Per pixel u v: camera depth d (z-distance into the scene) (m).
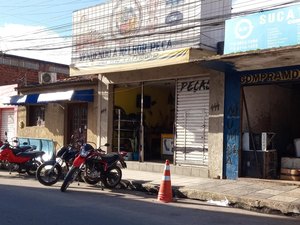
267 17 11.34
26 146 15.41
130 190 12.41
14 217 7.74
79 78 19.39
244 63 11.87
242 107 13.22
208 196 10.77
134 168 15.82
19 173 14.98
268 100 14.45
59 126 19.31
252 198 10.01
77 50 17.39
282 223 8.38
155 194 11.70
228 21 12.23
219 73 13.47
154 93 18.22
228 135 13.24
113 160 12.23
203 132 14.10
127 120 17.33
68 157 12.63
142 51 14.89
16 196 10.12
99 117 17.20
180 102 14.89
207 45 13.48
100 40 16.42
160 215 8.57
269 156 12.89
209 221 8.22
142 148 16.31
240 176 13.05
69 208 8.84
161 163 15.59
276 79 12.30
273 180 12.38
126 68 14.92
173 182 12.52
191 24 13.60
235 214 9.13
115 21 15.98
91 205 9.35
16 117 22.19
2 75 27.08
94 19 16.80
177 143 14.91
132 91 17.62
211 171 13.55
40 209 8.59
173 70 14.73
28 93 21.14
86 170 12.10
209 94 13.78
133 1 15.39
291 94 15.48
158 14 14.54
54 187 12.17
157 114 18.31
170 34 14.10
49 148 18.77
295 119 15.53
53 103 19.53
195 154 14.33
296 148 13.41
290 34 10.89
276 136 14.70
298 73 11.88
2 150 14.48
